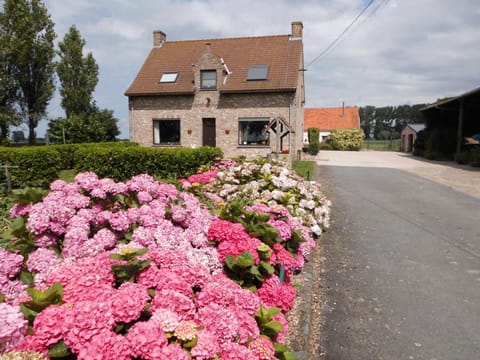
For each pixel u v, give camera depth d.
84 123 20.36
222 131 16.66
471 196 8.80
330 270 4.12
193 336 1.38
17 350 1.21
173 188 3.16
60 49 24.77
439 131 19.91
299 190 5.04
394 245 5.07
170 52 19.12
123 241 2.38
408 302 3.41
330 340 2.77
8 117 19.39
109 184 2.80
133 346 1.26
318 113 41.53
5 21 20.45
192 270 1.90
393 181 11.16
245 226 2.79
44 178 8.76
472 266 4.34
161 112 17.27
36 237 2.21
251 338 1.63
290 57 17.19
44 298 1.47
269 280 2.38
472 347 2.72
